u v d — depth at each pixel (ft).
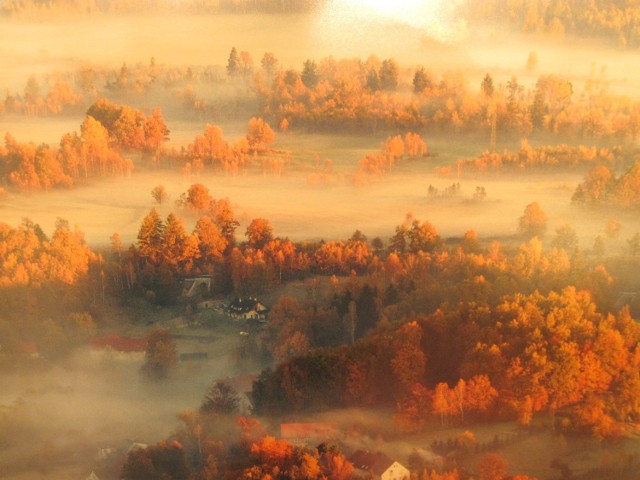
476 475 549.95
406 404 617.21
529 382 626.64
